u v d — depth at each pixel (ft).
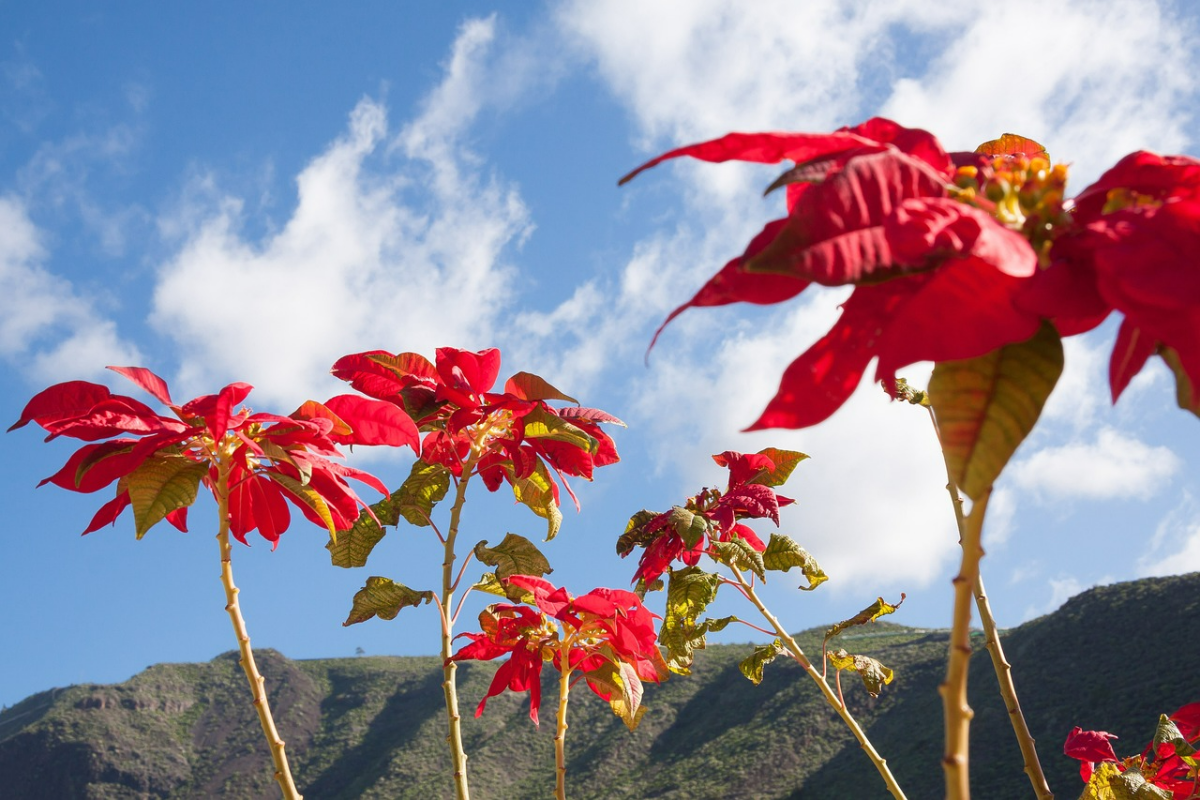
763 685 168.96
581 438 8.48
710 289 3.00
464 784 7.85
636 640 8.06
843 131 3.40
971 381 2.86
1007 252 2.58
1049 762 98.84
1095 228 2.68
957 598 2.93
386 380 8.64
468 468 8.66
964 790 2.87
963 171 3.26
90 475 6.44
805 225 2.51
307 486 7.18
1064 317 2.81
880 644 166.61
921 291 2.75
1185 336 2.46
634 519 10.28
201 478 6.76
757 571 9.66
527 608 8.45
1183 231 2.56
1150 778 9.56
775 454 10.62
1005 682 7.74
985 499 2.88
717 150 3.21
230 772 209.87
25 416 6.45
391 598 8.32
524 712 192.34
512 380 8.44
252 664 6.45
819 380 2.98
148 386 6.61
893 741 131.23
